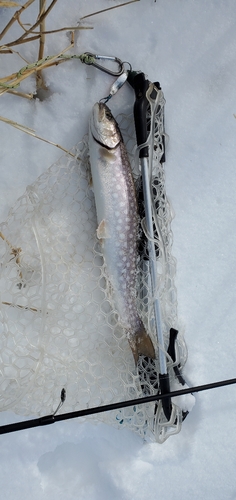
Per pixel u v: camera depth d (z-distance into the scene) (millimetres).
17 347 928
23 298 933
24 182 946
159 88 938
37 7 932
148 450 981
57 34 943
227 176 1004
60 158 923
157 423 899
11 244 908
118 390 938
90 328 944
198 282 1001
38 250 923
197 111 1000
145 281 949
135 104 905
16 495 954
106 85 959
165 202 943
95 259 951
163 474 983
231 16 1002
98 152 894
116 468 975
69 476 973
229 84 1007
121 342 941
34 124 949
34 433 963
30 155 945
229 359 1002
